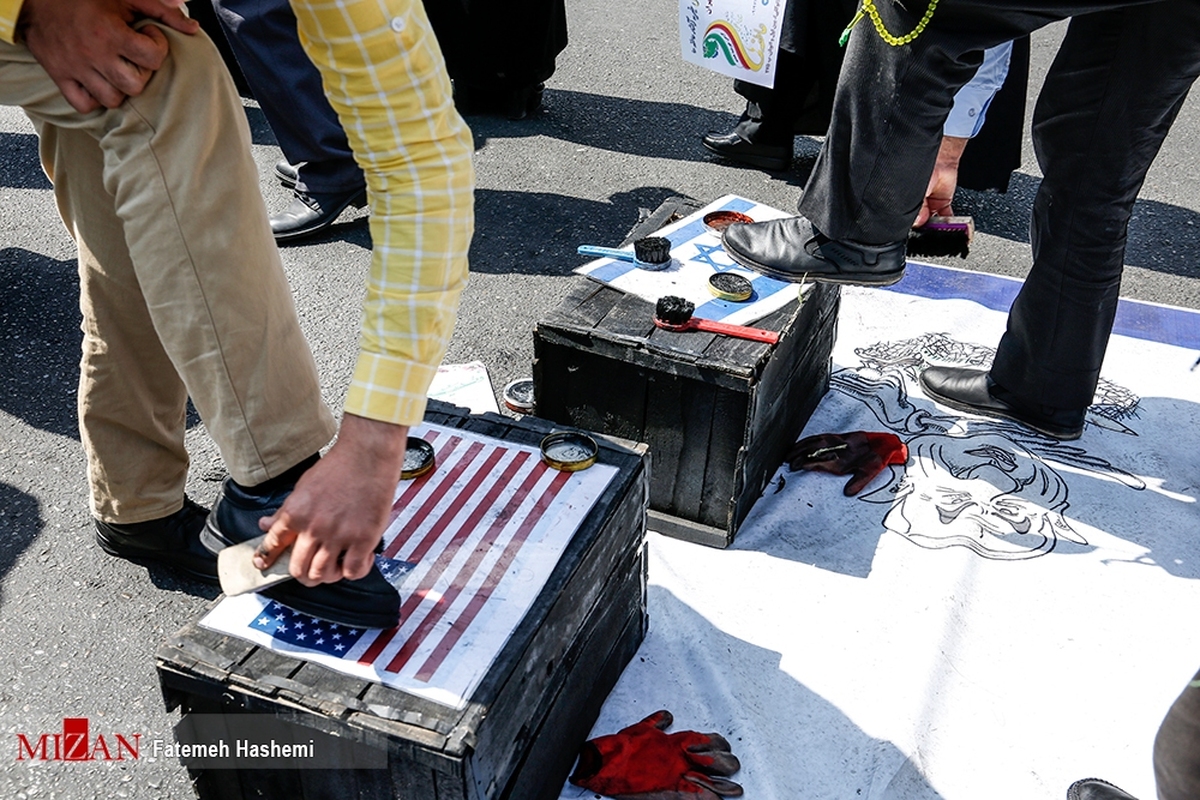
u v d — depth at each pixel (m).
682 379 2.16
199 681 1.46
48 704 1.98
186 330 1.42
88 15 1.25
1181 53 2.04
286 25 3.23
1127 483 2.55
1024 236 3.80
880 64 2.07
